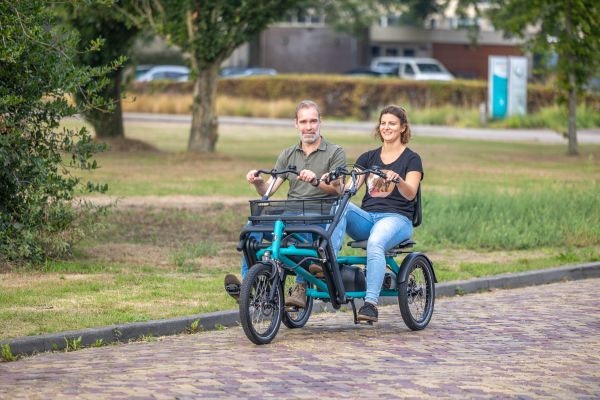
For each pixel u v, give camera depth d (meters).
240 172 31.38
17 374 9.60
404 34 88.81
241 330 12.12
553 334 11.95
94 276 14.76
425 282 12.41
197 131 35.94
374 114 60.69
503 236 19.08
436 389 9.16
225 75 73.69
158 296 13.42
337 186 11.82
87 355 10.56
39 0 15.34
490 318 12.98
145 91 63.91
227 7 33.75
